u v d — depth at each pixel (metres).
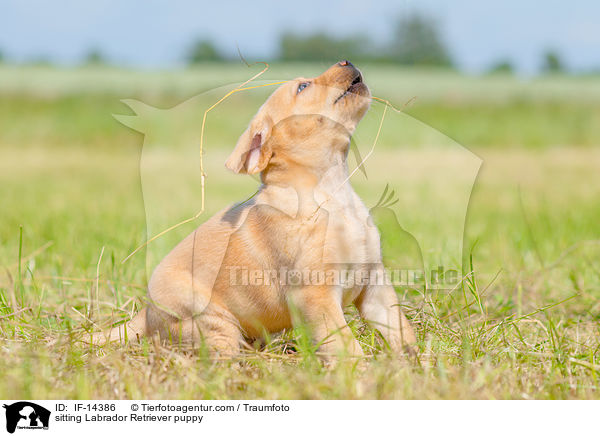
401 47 42.72
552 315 6.72
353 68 5.84
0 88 36.06
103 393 4.77
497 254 9.15
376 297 5.79
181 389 4.77
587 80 46.44
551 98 35.97
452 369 4.92
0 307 6.35
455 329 6.02
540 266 8.53
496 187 15.79
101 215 11.65
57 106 31.25
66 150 24.55
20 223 10.86
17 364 5.02
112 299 7.11
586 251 9.12
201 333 5.38
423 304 6.23
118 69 49.62
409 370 4.86
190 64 56.78
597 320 6.57
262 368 5.08
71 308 6.79
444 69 49.81
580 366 5.18
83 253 8.63
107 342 5.66
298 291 5.55
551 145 25.25
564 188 15.59
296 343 5.81
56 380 4.90
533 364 5.28
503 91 38.09
